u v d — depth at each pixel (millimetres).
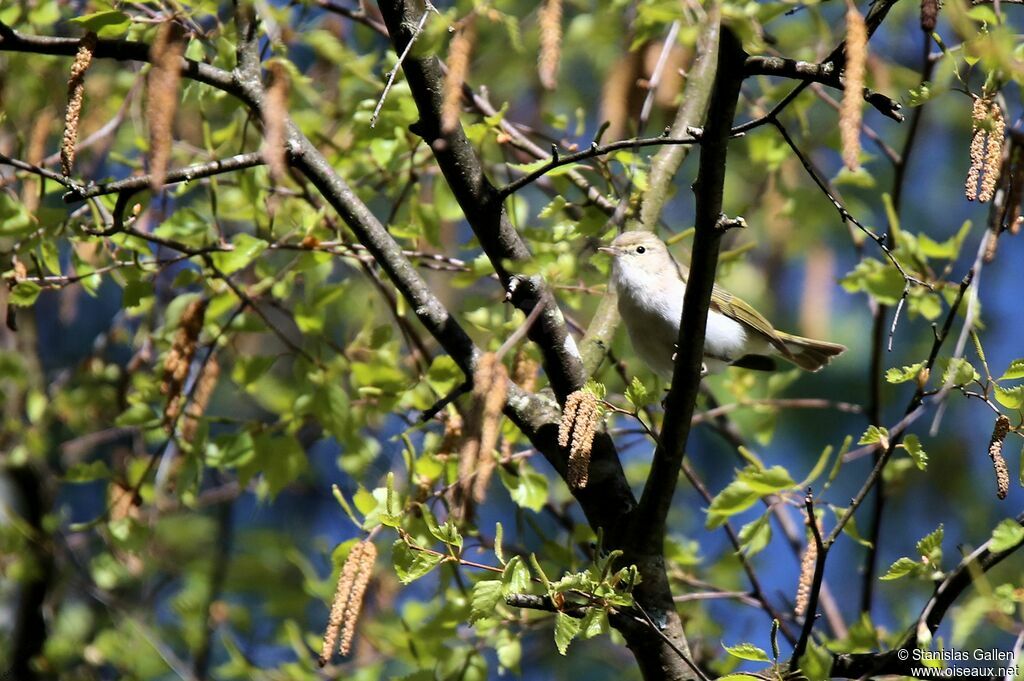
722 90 6125
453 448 9148
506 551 10109
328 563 12805
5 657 12500
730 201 14742
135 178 7387
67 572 12555
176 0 8438
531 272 7617
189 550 12992
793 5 6684
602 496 7652
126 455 12430
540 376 10031
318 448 16562
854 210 13094
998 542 6766
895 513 16125
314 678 10242
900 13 13391
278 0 10742
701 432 17094
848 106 5727
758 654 6832
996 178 6535
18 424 12602
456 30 6879
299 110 10781
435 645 9344
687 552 9969
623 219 9750
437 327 7832
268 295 10727
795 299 16359
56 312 16453
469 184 7785
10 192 9906
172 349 9039
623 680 13625
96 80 12141
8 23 10422
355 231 7961
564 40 8641
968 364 7137
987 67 6562
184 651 12578
